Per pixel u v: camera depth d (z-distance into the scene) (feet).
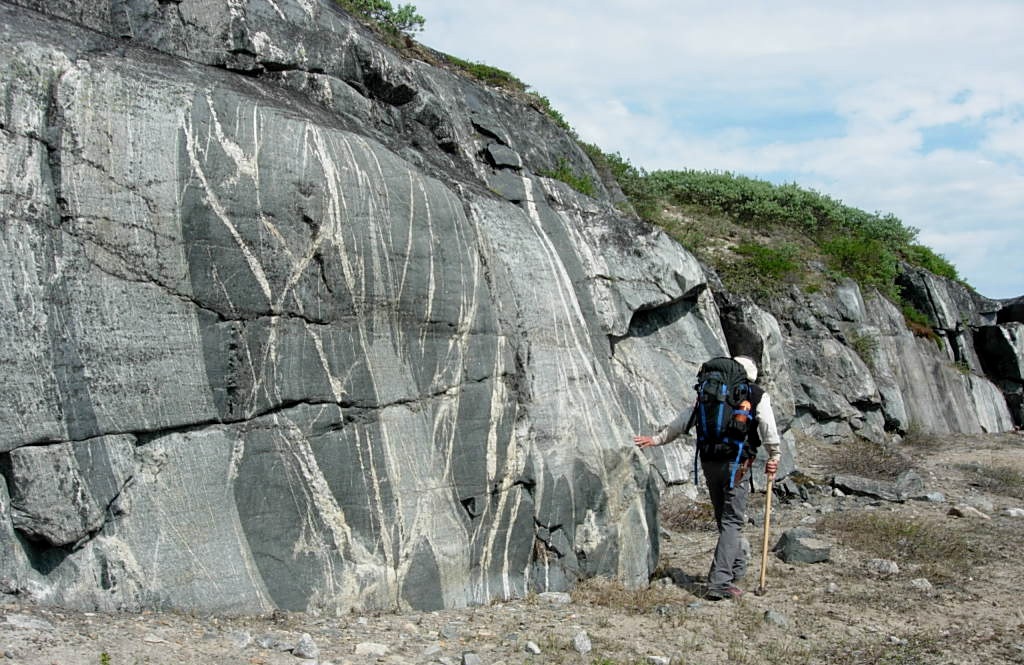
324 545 17.04
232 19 21.33
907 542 27.35
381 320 18.89
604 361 26.23
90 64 16.05
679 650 17.20
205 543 15.67
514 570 20.07
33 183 14.75
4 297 14.03
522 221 24.79
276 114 18.24
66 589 14.10
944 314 66.54
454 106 31.65
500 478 20.16
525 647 16.39
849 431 47.34
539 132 39.24
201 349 16.28
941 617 20.66
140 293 15.69
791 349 48.29
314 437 17.37
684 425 22.25
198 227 16.48
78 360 14.73
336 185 18.51
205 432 16.19
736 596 20.98
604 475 22.47
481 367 20.63
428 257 20.01
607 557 21.77
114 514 14.85
